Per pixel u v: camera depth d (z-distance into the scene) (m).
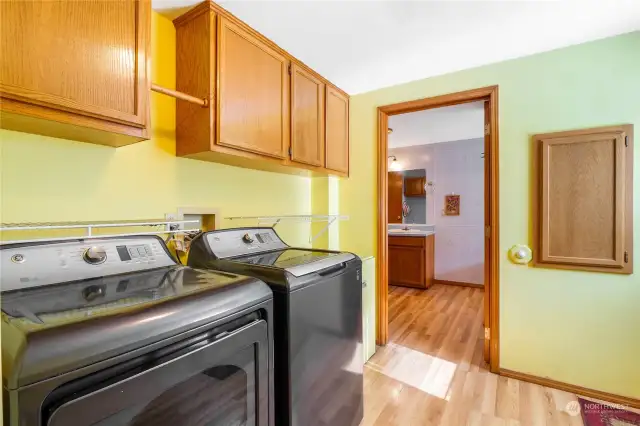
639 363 1.77
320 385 1.31
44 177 1.21
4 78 0.86
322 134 2.31
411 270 4.51
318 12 1.54
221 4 1.48
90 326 0.64
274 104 1.83
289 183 2.49
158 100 1.56
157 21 1.54
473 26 1.69
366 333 2.36
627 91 1.77
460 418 1.70
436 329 2.97
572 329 1.92
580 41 1.86
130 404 0.67
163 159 1.59
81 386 0.61
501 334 2.12
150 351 0.71
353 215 2.74
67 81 0.99
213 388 0.86
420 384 2.03
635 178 1.75
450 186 4.78
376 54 1.98
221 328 0.90
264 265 1.28
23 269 0.89
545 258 1.96
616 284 1.81
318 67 2.16
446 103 2.33
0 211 1.11
